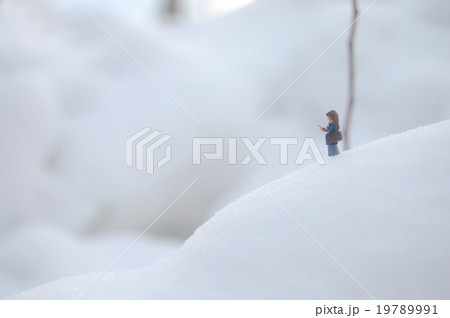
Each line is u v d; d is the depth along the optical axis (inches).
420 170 50.0
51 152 170.7
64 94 183.9
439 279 42.2
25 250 123.5
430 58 186.4
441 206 46.4
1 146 160.9
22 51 201.6
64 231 151.8
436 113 169.5
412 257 43.6
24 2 230.4
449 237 44.1
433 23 204.7
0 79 184.2
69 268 121.7
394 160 52.0
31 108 167.9
